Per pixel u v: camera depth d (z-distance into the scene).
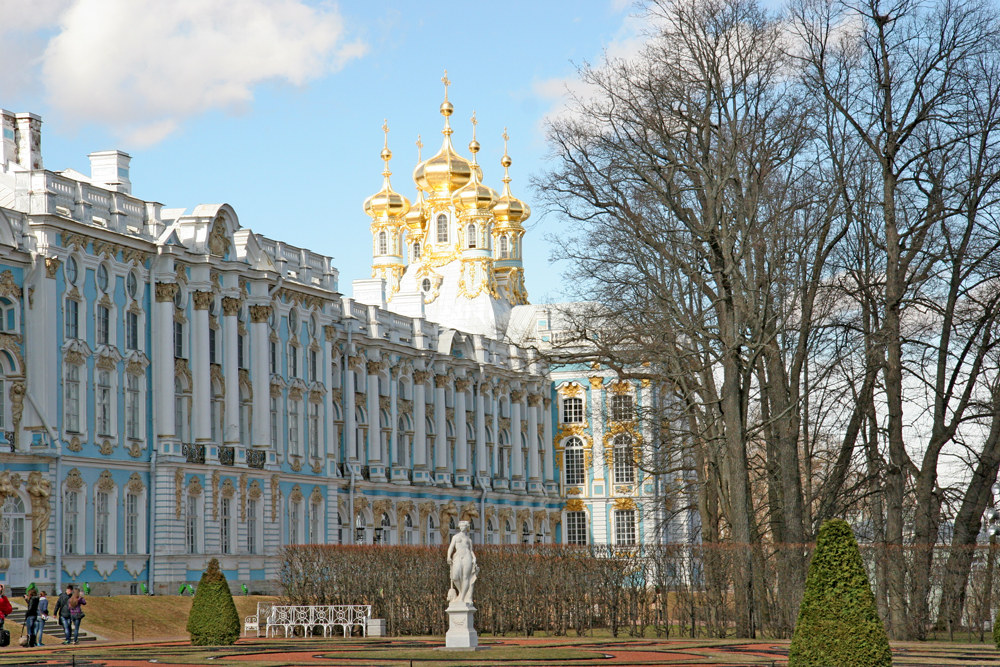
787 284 55.62
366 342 96.50
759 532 67.75
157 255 70.44
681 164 54.62
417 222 137.62
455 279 132.12
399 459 101.88
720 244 54.00
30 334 61.59
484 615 62.88
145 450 68.62
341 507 90.44
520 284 139.00
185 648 47.00
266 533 76.62
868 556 54.75
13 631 51.47
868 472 58.12
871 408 56.88
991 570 54.00
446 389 109.25
